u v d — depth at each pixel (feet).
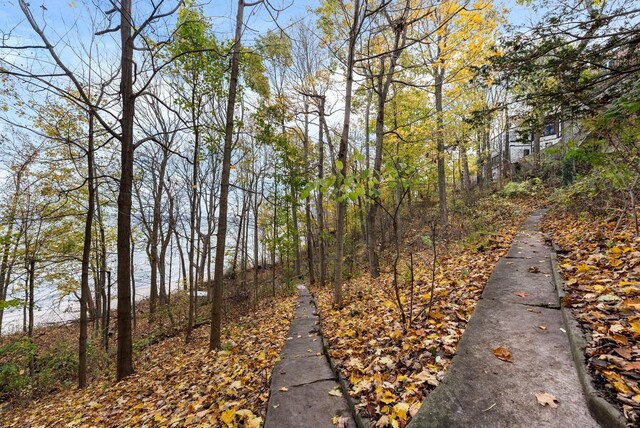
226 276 62.95
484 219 34.24
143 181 46.96
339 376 10.25
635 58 13.29
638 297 8.36
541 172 48.47
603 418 5.14
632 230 14.78
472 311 11.29
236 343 20.81
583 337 7.45
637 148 13.62
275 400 9.68
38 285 43.52
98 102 19.52
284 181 41.19
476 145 49.65
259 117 34.71
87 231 21.93
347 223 61.57
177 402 12.36
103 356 28.76
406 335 10.96
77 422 14.01
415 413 6.60
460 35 20.89
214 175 41.65
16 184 33.04
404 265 25.61
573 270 12.51
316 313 24.63
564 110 15.11
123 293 19.74
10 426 18.17
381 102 27.25
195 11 19.22
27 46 14.17
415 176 12.19
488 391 6.50
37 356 29.68
